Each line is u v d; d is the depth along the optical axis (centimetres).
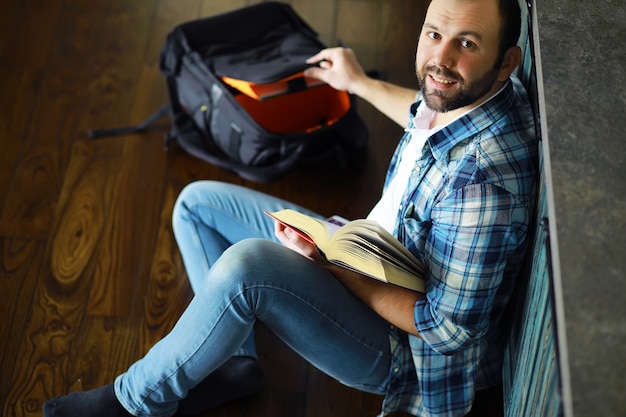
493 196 141
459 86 142
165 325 210
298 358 204
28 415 191
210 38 239
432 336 152
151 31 274
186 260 199
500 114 146
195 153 237
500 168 142
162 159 243
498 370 178
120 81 261
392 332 166
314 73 204
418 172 152
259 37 242
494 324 163
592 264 110
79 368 200
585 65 135
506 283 157
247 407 194
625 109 128
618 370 101
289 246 166
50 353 202
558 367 111
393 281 146
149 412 175
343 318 161
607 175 120
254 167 230
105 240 224
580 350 103
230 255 157
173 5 281
